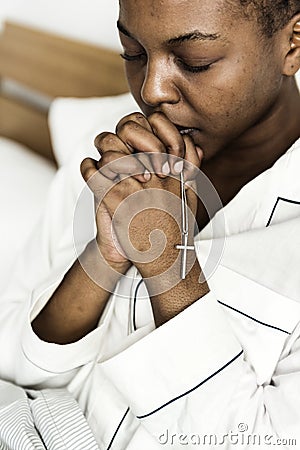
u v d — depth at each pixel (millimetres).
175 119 833
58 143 1795
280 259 881
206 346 817
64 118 1784
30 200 1762
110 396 946
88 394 979
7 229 1681
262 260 887
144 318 940
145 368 825
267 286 872
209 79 800
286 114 935
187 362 818
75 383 1001
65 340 947
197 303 815
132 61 857
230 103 819
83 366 999
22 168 1895
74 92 2096
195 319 814
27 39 2285
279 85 858
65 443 907
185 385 822
